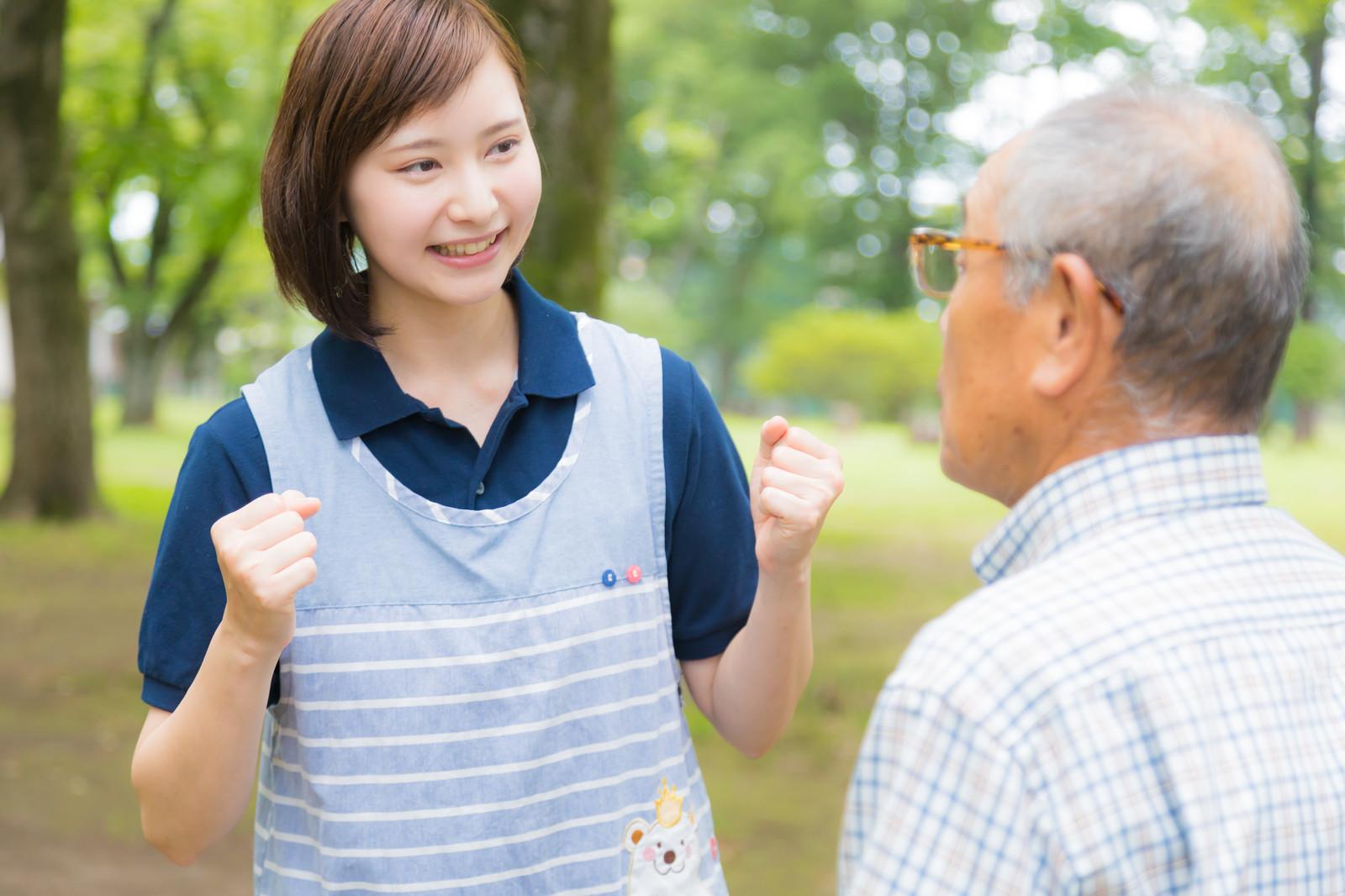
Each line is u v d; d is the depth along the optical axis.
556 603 1.56
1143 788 1.07
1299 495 16.30
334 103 1.46
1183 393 1.19
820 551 11.42
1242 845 1.08
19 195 11.48
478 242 1.52
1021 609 1.14
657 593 1.64
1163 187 1.14
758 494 1.60
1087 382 1.20
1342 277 15.43
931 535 12.87
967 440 1.29
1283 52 13.88
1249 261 1.14
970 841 1.07
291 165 1.52
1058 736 1.07
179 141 16.20
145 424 25.45
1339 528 13.06
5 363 33.78
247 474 1.55
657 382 1.68
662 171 28.98
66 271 11.73
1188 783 1.07
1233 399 1.20
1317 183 13.85
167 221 22.31
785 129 29.02
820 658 7.04
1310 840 1.12
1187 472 1.19
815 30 29.28
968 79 28.25
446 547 1.54
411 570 1.54
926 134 29.78
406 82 1.44
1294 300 1.19
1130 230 1.15
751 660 1.67
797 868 4.18
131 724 5.91
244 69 16.69
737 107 29.19
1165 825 1.07
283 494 1.41
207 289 23.64
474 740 1.52
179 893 4.07
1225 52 14.22
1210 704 1.10
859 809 1.15
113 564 10.02
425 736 1.51
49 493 11.80
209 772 1.45
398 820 1.50
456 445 1.58
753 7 29.86
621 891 1.57
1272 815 1.10
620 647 1.59
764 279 35.25
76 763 5.32
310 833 1.54
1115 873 1.06
